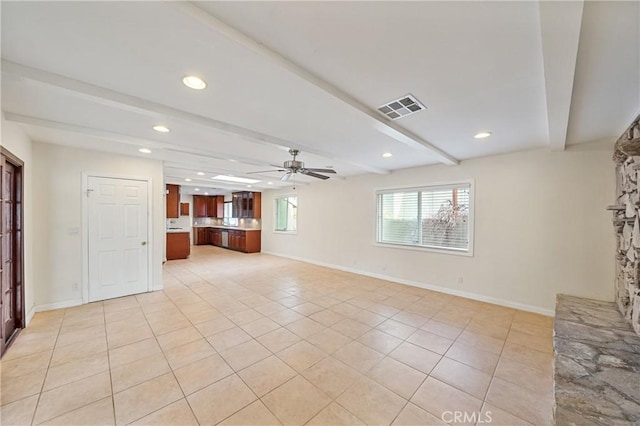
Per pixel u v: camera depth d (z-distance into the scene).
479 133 2.88
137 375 2.11
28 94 2.04
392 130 2.62
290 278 5.33
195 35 1.32
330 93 1.88
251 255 8.24
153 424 1.63
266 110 2.34
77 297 3.66
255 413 1.73
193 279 5.21
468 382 2.06
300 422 1.66
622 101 2.04
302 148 3.55
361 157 4.12
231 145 3.50
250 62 1.53
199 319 3.22
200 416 1.70
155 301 3.87
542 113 2.31
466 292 4.16
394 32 1.34
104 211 3.89
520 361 2.35
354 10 1.20
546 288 3.44
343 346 2.60
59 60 1.59
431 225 4.69
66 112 2.40
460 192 4.34
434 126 2.67
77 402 1.80
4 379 2.04
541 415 1.73
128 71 1.71
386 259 5.27
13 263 2.81
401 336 2.82
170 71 1.71
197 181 6.95
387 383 2.04
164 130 2.88
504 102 2.11
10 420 1.64
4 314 2.53
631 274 2.37
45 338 2.69
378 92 1.98
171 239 7.47
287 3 1.16
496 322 3.19
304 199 7.18
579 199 3.22
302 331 2.92
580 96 1.99
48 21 1.25
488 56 1.53
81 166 3.69
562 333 2.19
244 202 9.37
